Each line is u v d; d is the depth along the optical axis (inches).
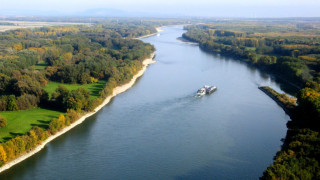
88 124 7377.0
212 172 5447.8
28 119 7219.5
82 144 6373.0
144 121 7603.4
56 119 6766.7
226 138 6742.1
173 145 6392.7
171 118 7819.9
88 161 5748.0
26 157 5753.0
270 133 7017.7
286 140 6456.7
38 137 6161.4
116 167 5570.9
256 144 6481.3
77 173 5374.0
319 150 4995.1
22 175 5255.9
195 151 6161.4
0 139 6097.4
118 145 6358.3
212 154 6058.1
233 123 7573.8
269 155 6023.6
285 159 4926.2
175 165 5659.5
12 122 6993.1
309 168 4586.6
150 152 6102.4
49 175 5290.4
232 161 5807.1
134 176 5319.9
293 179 4402.1
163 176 5329.7
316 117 6505.9
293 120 7578.7
